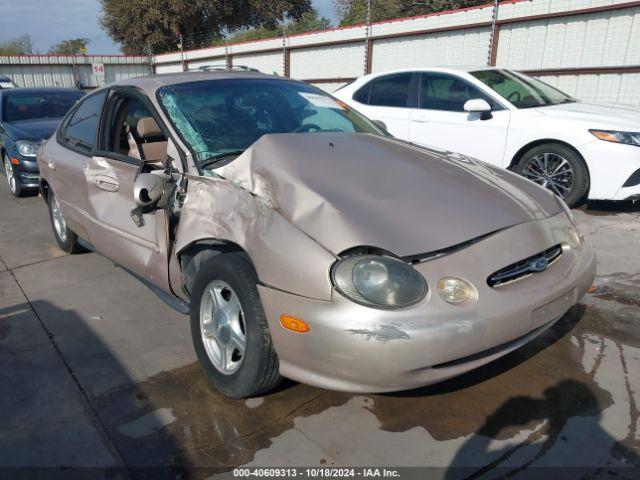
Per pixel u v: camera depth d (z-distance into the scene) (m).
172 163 2.94
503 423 2.40
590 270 2.62
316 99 3.71
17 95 7.90
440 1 20.36
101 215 3.58
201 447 2.29
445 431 2.36
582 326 3.24
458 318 2.05
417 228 2.25
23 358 3.04
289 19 34.53
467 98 6.20
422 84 6.60
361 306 2.03
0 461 2.23
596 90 9.42
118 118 3.62
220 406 2.56
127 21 30.95
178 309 2.99
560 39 9.84
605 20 9.15
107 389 2.72
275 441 2.32
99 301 3.81
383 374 2.04
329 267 2.08
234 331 2.52
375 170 2.65
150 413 2.53
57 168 4.18
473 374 2.76
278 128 3.26
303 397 2.62
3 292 4.04
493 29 10.77
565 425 2.37
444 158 3.04
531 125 5.68
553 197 2.92
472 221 2.36
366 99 7.11
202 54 21.72
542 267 2.40
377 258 2.09
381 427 2.39
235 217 2.47
